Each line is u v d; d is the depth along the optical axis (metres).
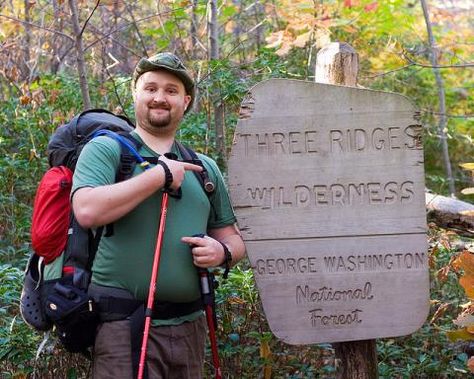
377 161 3.18
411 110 3.17
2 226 5.48
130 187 2.70
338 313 3.19
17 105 6.14
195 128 5.45
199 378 3.02
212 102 5.58
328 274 3.18
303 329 3.18
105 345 2.79
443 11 8.72
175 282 2.84
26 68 8.02
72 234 2.88
